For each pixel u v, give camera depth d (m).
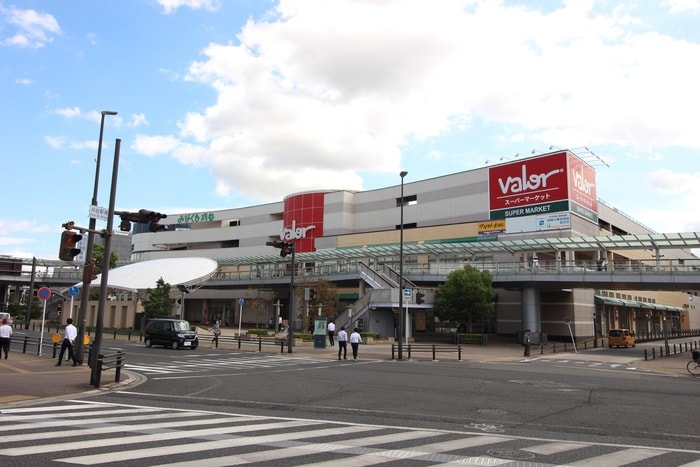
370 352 32.34
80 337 19.98
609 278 40.75
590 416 10.95
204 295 81.69
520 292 52.19
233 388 14.87
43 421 9.23
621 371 23.88
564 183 50.62
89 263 20.53
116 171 16.22
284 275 61.47
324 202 73.12
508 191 55.03
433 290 47.84
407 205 66.69
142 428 8.73
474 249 48.53
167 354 27.91
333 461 6.74
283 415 10.57
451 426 9.66
